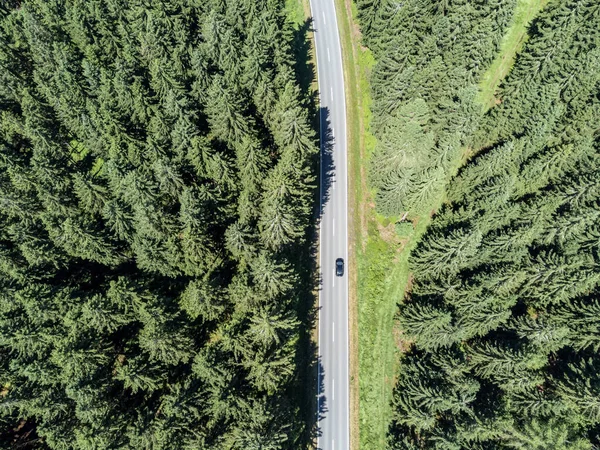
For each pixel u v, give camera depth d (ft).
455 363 131.44
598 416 119.14
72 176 149.38
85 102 167.94
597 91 160.15
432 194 151.12
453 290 141.18
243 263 137.18
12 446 123.24
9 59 173.68
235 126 149.28
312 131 151.23
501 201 144.36
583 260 139.95
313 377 151.12
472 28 164.25
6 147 160.76
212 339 134.82
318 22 209.87
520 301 151.94
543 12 187.01
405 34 167.84
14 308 127.34
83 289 144.97
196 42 186.50
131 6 185.16
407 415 131.75
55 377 117.08
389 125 153.38
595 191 143.95
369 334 157.17
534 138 150.30
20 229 136.46
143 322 123.65
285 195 135.74
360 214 175.83
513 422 120.57
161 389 127.44
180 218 130.72
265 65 168.04
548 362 141.18
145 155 148.77
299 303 157.48
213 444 108.06
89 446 104.99
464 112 152.25
